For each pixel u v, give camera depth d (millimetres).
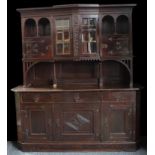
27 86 3914
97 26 3631
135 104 3611
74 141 3701
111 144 3674
